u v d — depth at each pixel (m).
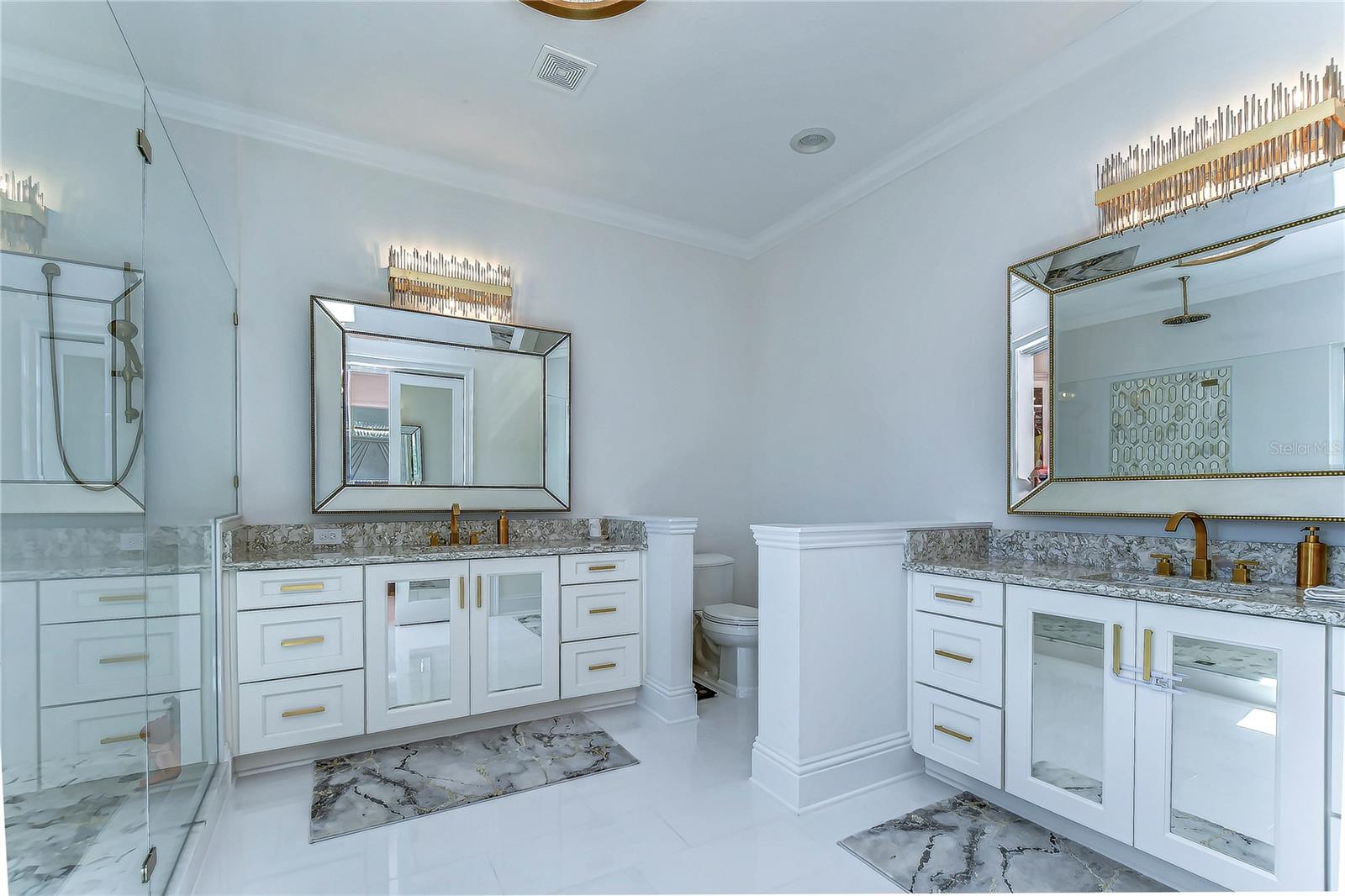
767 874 1.76
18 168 0.92
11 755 0.90
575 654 3.00
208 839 1.92
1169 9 2.15
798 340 3.92
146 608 1.40
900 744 2.38
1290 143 1.85
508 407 3.41
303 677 2.41
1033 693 1.97
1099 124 2.38
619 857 1.84
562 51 2.43
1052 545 2.43
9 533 0.90
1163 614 1.67
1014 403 2.58
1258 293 1.90
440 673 2.68
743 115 2.86
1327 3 1.82
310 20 2.25
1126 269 2.23
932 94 2.71
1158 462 2.12
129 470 1.31
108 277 1.21
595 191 3.59
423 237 3.26
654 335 3.96
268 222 2.90
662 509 3.94
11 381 0.90
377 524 3.00
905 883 1.71
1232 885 1.51
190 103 2.72
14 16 0.92
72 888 1.07
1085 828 1.90
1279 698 1.46
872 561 2.34
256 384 2.84
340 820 2.05
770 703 2.28
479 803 2.17
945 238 2.98
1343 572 1.72
